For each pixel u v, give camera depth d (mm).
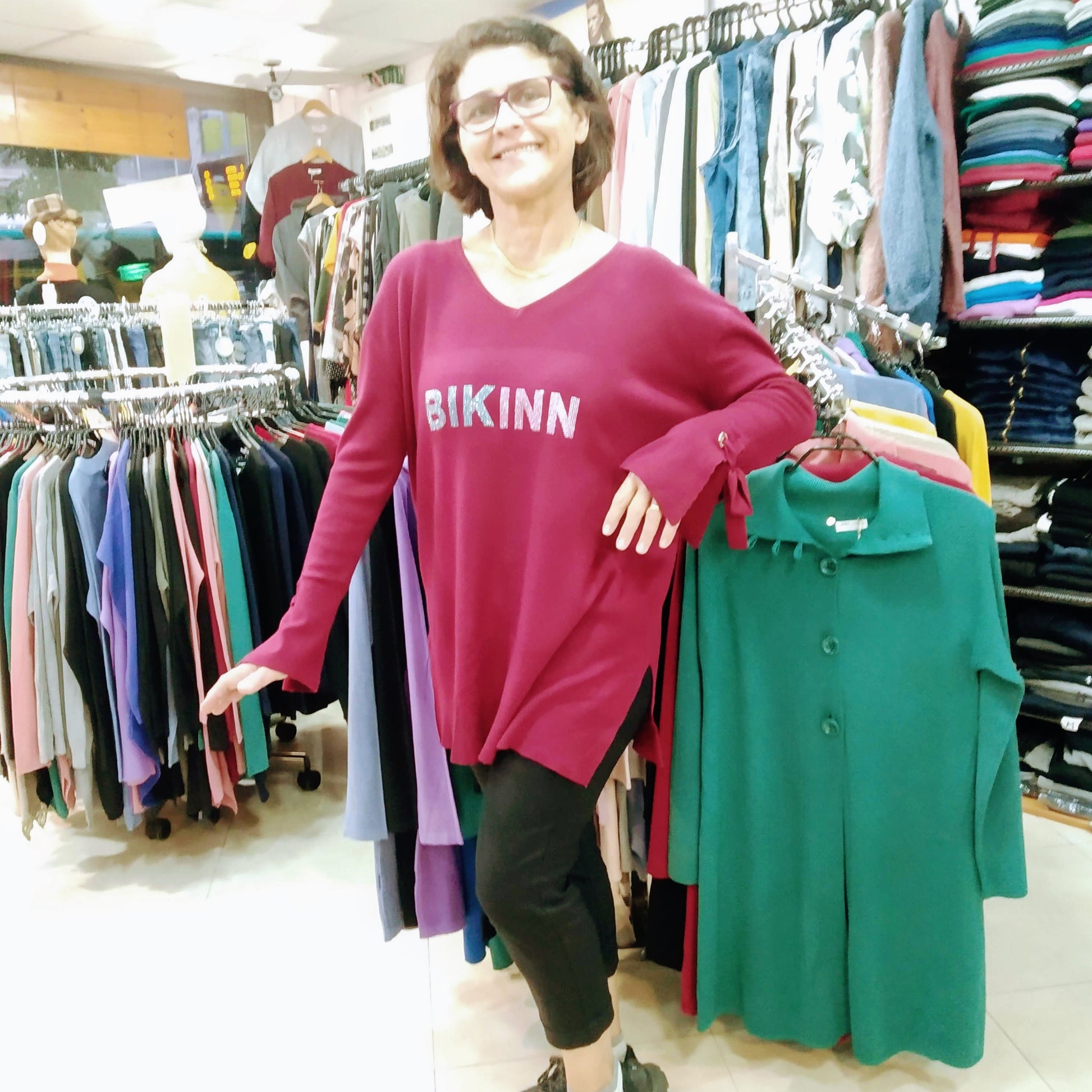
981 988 1265
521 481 997
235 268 4297
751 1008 1357
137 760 1845
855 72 2082
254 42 3678
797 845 1286
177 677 1827
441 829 1330
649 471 889
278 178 3992
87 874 2021
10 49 3670
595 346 969
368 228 3279
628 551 1019
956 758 1211
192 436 1958
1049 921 1765
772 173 2230
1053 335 2303
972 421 1597
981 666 1165
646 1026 1501
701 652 1277
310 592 1111
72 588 1808
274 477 1988
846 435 1204
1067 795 2184
